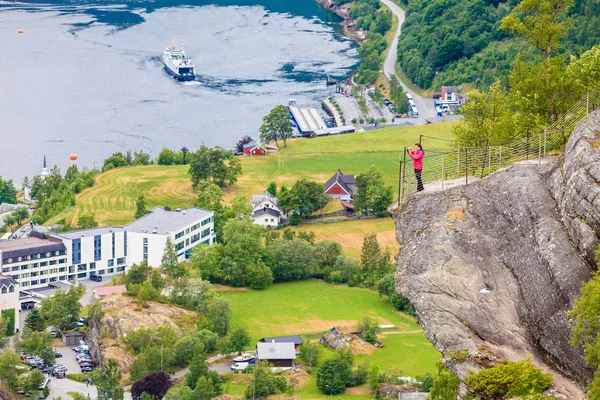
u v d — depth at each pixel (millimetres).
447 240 104812
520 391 92125
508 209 105062
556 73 153250
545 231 100000
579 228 97062
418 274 102938
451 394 115438
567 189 100312
